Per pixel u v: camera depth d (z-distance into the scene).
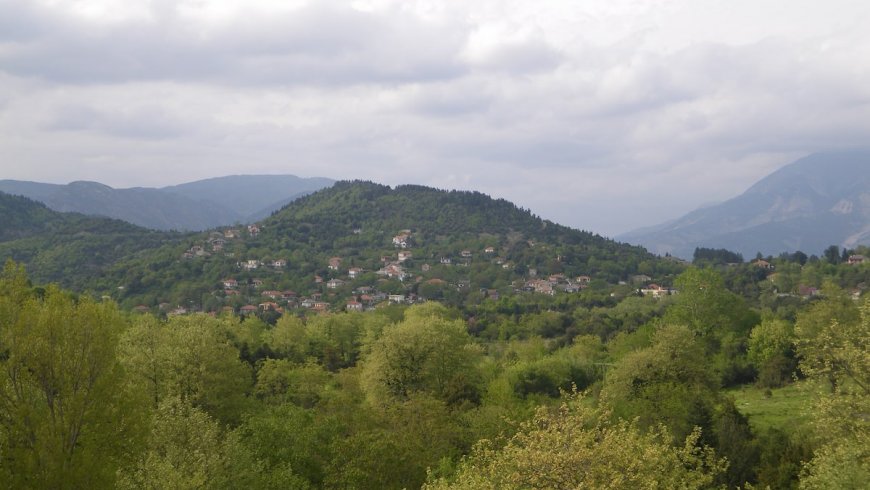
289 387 58.97
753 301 124.94
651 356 48.06
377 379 57.06
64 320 22.14
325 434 33.88
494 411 42.31
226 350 47.75
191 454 26.77
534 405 48.84
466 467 24.45
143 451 24.47
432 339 59.16
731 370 72.00
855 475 23.50
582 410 22.31
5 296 22.19
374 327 103.12
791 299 116.75
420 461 31.98
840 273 128.62
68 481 20.03
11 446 20.27
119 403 22.80
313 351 90.81
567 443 19.77
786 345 70.25
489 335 119.81
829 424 26.64
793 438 37.22
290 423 34.03
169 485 22.38
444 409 42.66
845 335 28.00
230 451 27.62
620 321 114.75
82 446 21.22
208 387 43.03
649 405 41.91
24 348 21.11
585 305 150.62
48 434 20.23
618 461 19.06
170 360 42.91
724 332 82.69
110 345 23.06
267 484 27.30
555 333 116.56
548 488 18.39
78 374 22.19
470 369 60.94
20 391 21.33
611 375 50.81
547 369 66.38
